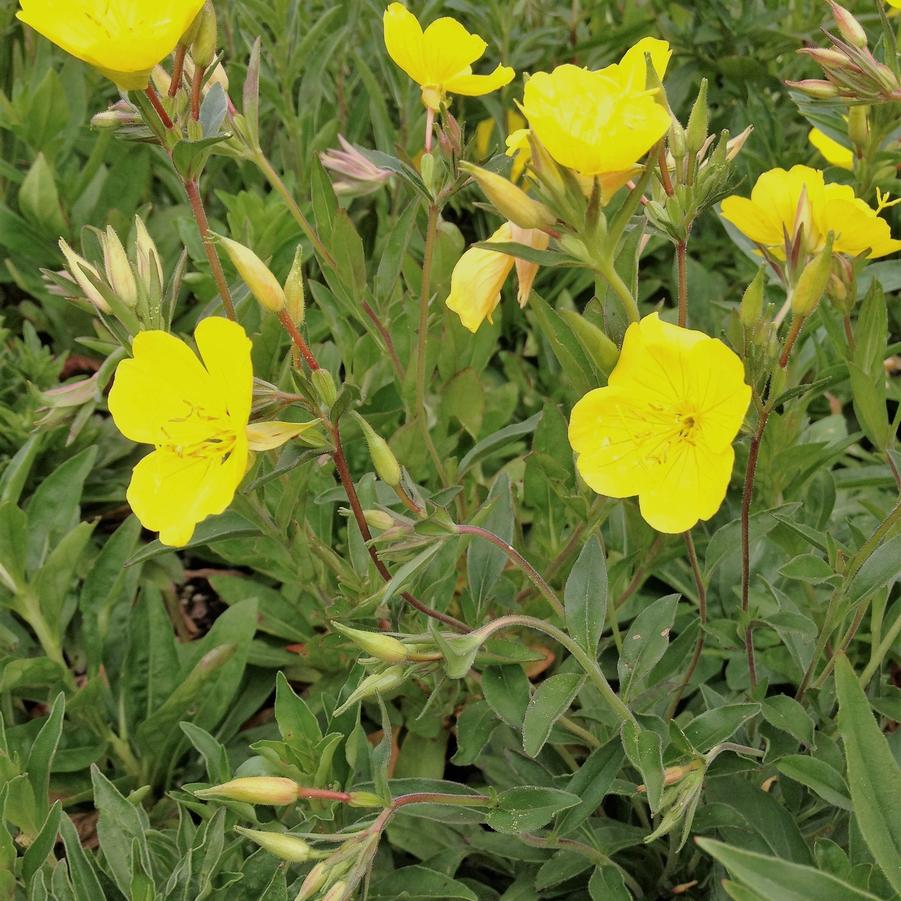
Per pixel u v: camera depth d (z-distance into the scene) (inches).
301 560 22.4
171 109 19.6
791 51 34.3
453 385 25.7
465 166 18.0
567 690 19.1
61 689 23.8
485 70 33.8
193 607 27.5
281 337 26.3
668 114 18.9
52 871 21.5
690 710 24.3
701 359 18.0
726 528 21.0
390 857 22.9
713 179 19.2
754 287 18.6
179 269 20.4
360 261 23.4
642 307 29.9
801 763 19.6
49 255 29.3
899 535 19.8
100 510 28.1
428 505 18.7
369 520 18.8
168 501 18.8
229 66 31.2
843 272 21.5
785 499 24.5
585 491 22.3
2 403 26.7
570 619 19.4
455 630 21.0
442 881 20.9
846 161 26.2
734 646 21.2
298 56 29.1
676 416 18.6
